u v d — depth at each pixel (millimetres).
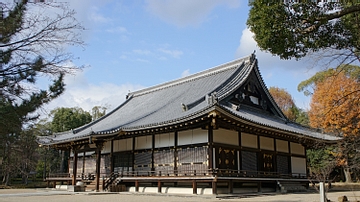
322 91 31656
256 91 28016
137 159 25297
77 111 56969
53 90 10516
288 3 11547
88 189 25859
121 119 31094
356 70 30969
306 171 29562
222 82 25484
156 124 22094
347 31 12227
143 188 24156
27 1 9289
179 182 22344
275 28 11609
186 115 20781
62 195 21344
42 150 49781
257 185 23672
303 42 12133
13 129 10102
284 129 24047
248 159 23281
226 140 21703
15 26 9031
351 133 27312
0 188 35625
